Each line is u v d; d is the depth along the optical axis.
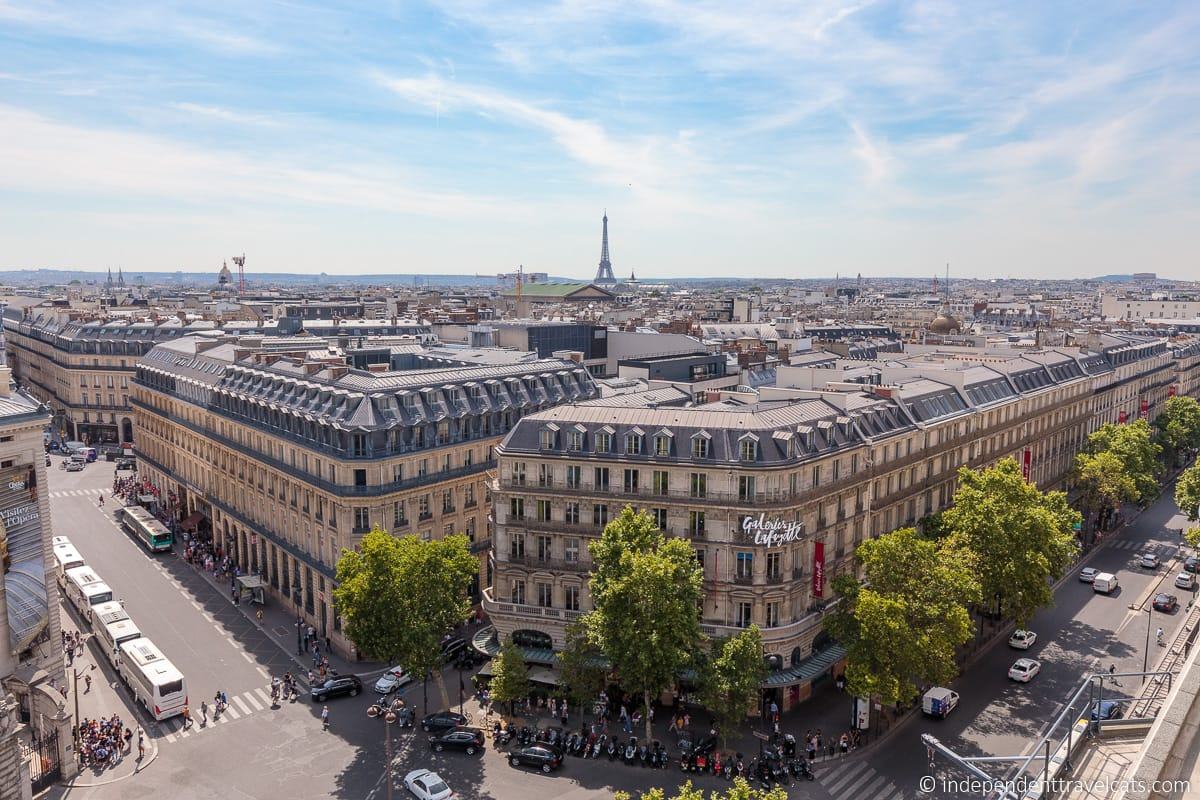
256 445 151.75
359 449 124.81
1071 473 196.62
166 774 94.69
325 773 95.00
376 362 176.00
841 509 117.56
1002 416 166.12
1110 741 38.12
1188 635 122.38
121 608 129.88
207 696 113.25
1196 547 142.50
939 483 142.88
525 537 117.38
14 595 94.06
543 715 108.12
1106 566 164.00
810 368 164.12
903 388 146.38
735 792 64.88
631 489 112.50
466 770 95.38
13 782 74.06
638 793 90.62
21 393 101.56
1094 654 124.62
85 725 102.75
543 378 156.38
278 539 144.75
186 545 172.88
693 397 151.38
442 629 104.94
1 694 80.19
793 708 109.62
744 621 108.56
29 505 95.06
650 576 93.12
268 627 136.88
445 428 135.38
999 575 118.12
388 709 96.00
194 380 183.00
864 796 89.44
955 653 124.75
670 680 97.88
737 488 107.25
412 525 130.38
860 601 97.69
